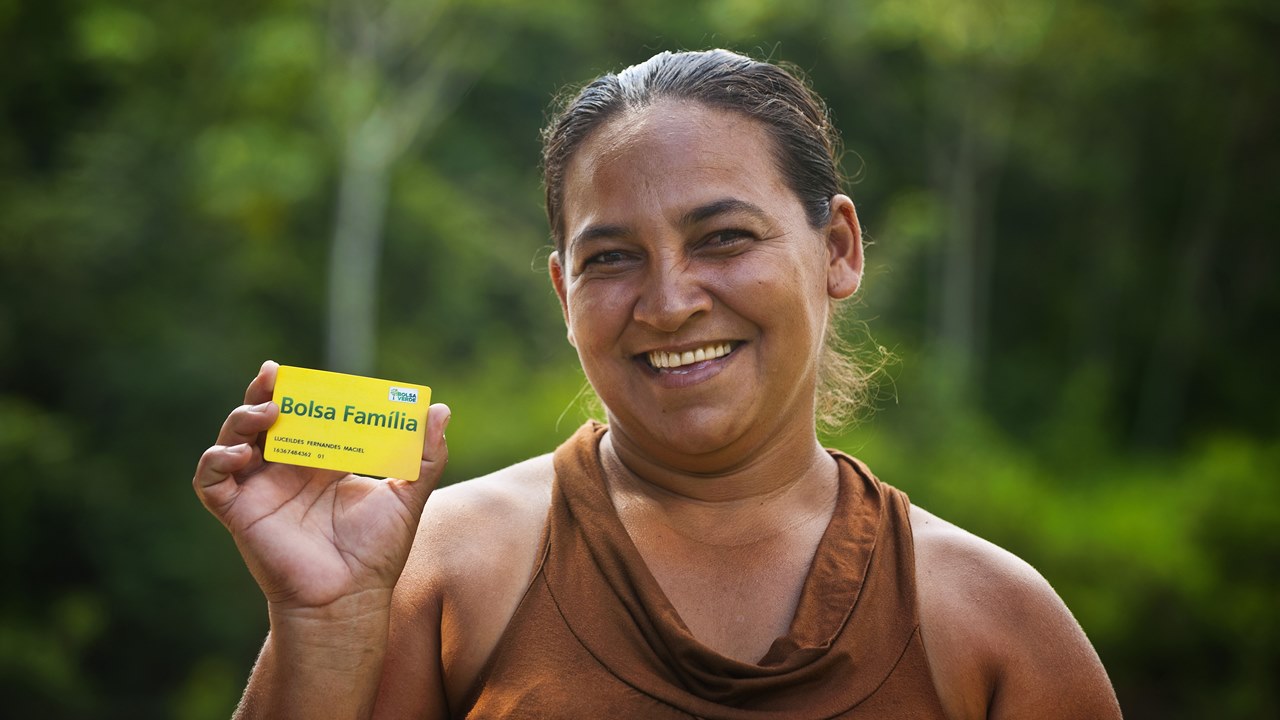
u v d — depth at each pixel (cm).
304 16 1788
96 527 1656
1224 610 1742
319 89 1798
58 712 1530
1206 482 2031
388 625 183
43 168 2023
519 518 199
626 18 2223
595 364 196
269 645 185
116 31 1720
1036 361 2708
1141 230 2677
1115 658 1697
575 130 200
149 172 1873
